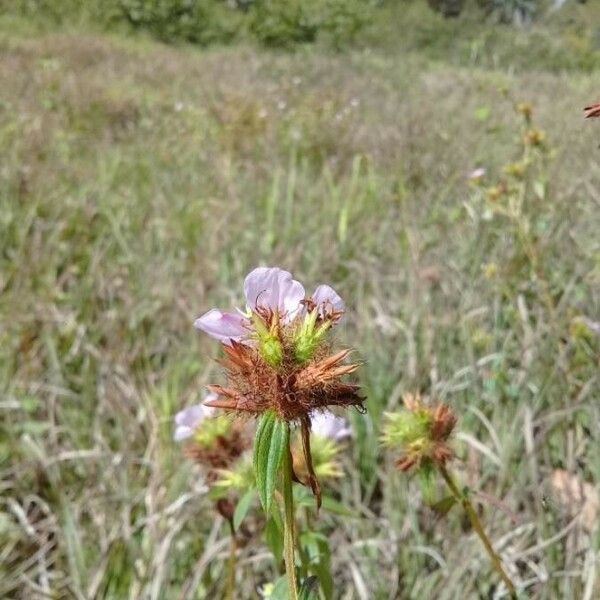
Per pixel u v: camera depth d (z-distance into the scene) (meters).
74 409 0.64
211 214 1.02
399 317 0.72
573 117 1.38
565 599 0.42
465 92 2.00
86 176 1.17
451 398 0.59
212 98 1.90
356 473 0.53
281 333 0.22
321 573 0.30
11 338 0.70
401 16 4.10
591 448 0.52
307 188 1.13
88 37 3.37
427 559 0.48
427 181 1.10
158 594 0.46
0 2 3.77
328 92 2.03
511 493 0.48
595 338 0.61
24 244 0.88
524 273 0.72
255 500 0.42
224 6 4.59
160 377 0.67
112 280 0.83
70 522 0.50
